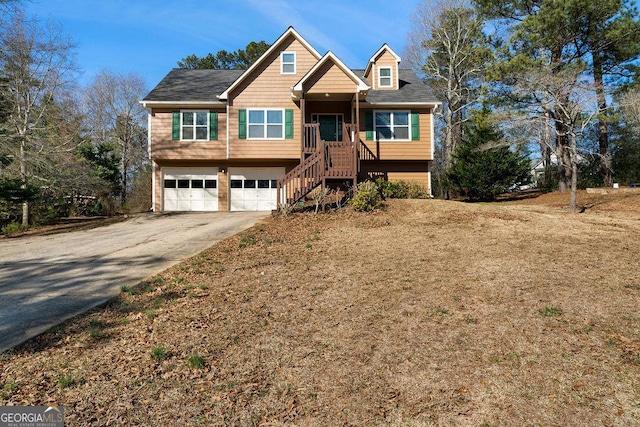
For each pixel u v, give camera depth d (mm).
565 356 4418
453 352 4629
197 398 3939
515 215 13680
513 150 24688
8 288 7473
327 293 6672
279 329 5387
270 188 20953
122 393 4023
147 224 16359
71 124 21844
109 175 31172
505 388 3926
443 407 3699
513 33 21953
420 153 20094
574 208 16094
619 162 26500
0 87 18703
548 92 16766
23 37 18547
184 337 5180
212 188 20891
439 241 10195
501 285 6699
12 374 4359
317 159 15773
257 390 4059
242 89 19906
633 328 4965
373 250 9477
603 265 7773
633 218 13992
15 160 18953
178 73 22844
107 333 5328
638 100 17484
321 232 11773
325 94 18531
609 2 18234
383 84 21312
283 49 20047
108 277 8016
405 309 5871
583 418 3484
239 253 9586
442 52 32406
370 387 4051
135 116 37312
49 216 20391
